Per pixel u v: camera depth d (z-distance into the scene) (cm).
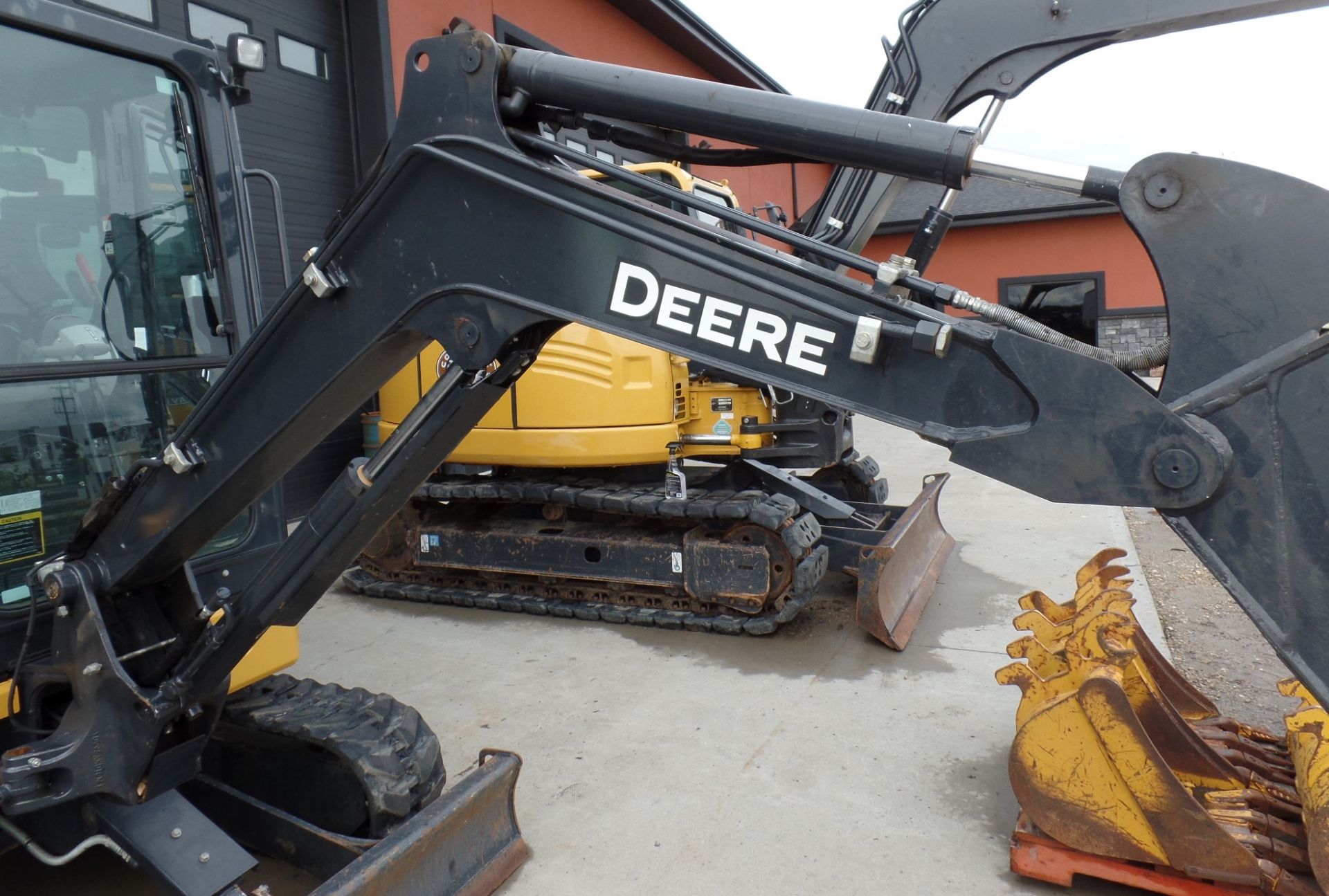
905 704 383
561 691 411
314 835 254
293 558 210
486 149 173
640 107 166
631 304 167
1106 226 1683
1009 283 1767
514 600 518
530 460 506
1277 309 130
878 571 434
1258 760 290
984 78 368
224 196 282
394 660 454
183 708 222
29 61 238
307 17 743
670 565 478
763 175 1570
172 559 224
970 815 301
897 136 151
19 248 238
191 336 276
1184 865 241
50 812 237
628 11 1204
